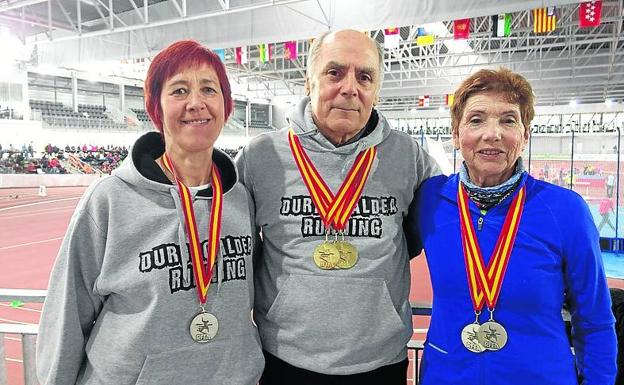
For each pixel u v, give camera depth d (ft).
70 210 54.19
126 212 5.00
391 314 5.74
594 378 5.16
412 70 75.10
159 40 41.88
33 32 51.85
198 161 5.30
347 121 5.75
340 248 5.69
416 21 30.12
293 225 5.85
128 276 4.92
